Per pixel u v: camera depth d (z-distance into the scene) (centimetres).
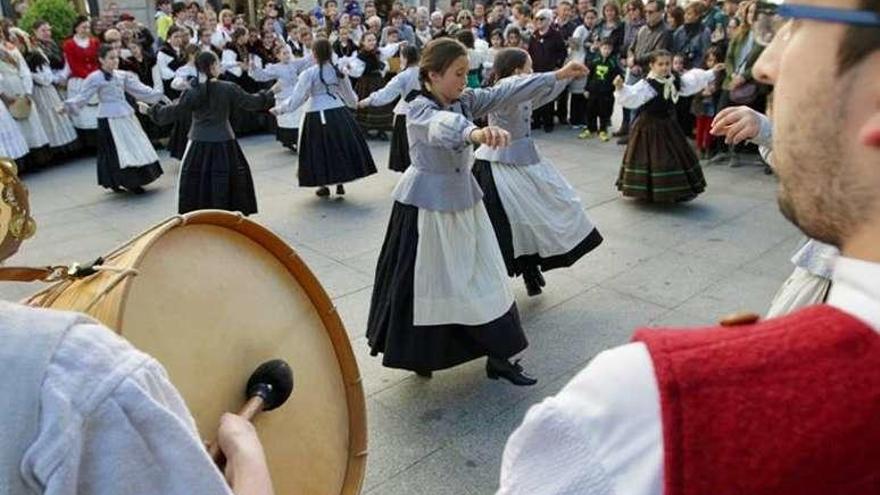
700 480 48
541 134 875
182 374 106
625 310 377
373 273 432
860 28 47
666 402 49
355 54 870
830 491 47
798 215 55
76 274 101
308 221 540
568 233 375
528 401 296
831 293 54
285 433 126
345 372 146
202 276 117
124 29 847
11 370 60
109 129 618
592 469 52
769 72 57
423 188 281
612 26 866
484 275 291
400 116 659
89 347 64
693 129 802
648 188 551
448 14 1105
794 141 52
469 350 294
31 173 725
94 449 62
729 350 51
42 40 801
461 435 275
